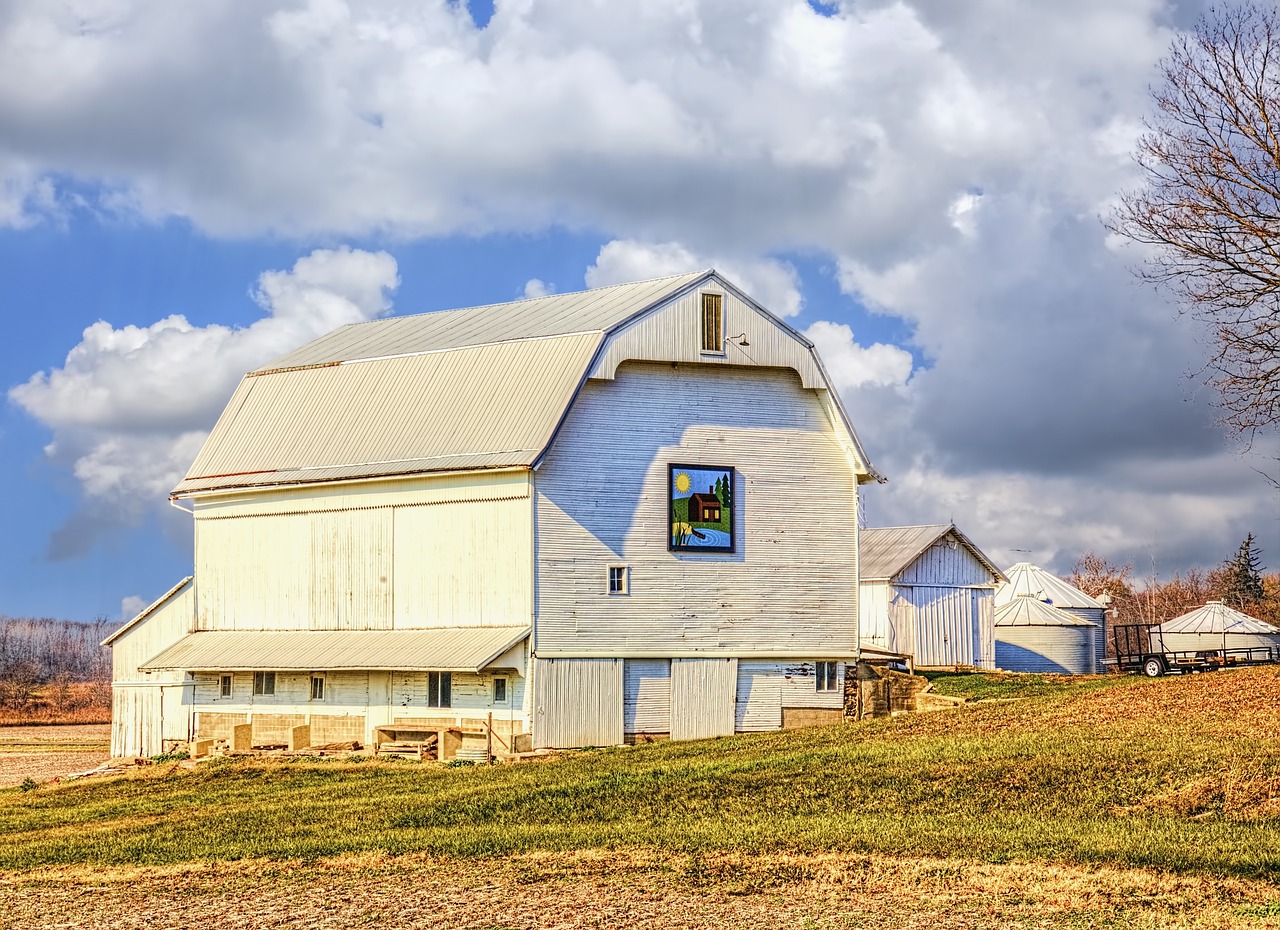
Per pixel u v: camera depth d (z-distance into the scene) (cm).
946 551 7081
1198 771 3347
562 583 4850
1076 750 3688
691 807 3372
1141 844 2786
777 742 4462
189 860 3027
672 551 5022
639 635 4941
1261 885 2492
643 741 4922
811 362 5256
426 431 5150
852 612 5281
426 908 2523
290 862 2947
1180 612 14312
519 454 4825
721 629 5075
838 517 5288
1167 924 2280
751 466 5175
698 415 5116
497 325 5556
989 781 3428
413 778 4241
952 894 2506
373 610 5153
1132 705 4472
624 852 2917
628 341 4969
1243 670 5059
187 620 5647
